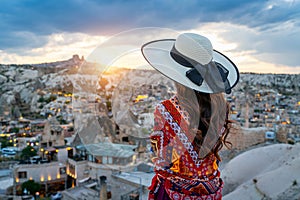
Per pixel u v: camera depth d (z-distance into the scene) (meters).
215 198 1.32
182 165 1.29
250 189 2.99
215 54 1.59
